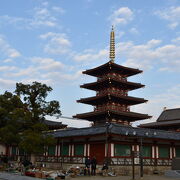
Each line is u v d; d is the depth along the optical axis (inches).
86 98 2839.6
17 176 1513.3
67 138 2122.3
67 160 2112.5
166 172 1782.7
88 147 1995.6
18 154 2561.5
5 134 1785.2
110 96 2664.9
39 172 1504.7
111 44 2989.7
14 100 1886.1
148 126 3339.1
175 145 2228.1
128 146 1939.0
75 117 2844.5
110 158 1808.6
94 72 2962.6
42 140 1811.0
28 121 1849.2
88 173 1647.4
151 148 2057.1
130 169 1866.4
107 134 1775.3
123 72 2930.6
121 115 2677.2
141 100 2829.7
